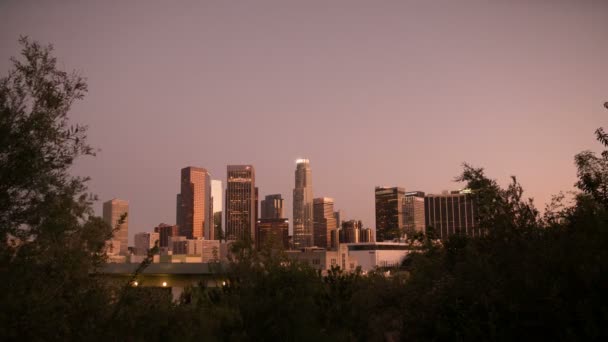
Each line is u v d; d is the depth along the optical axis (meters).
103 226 8.77
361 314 15.54
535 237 10.28
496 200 11.28
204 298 14.61
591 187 11.11
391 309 16.91
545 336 8.44
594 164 11.46
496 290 9.38
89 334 8.30
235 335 12.16
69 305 8.10
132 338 9.08
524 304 8.72
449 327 9.75
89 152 8.25
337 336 13.60
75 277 8.22
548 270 8.99
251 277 13.79
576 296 8.28
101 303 8.63
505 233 10.73
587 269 8.23
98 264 9.12
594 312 7.89
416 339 10.67
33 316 7.47
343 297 15.39
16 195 7.59
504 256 10.25
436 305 10.52
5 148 7.48
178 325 10.69
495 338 8.76
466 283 10.43
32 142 7.67
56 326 7.77
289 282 13.39
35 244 7.79
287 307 12.61
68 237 8.39
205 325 12.22
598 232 9.02
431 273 13.09
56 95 7.93
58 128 7.98
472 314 9.45
